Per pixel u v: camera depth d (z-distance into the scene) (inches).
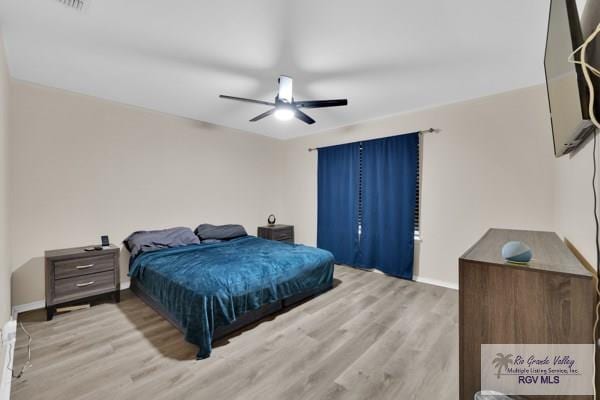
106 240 120.6
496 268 43.7
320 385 64.6
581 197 65.3
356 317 101.0
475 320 45.2
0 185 70.1
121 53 86.7
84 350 78.5
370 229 159.3
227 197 179.3
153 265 106.0
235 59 90.0
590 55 40.7
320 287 123.7
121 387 63.2
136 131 135.7
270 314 102.8
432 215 137.9
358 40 79.0
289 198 212.7
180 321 82.8
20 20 69.9
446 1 62.9
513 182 114.2
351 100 127.3
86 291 106.1
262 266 102.4
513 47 82.6
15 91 102.4
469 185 125.8
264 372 69.2
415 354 77.4
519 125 112.7
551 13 53.4
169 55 87.7
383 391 62.7
